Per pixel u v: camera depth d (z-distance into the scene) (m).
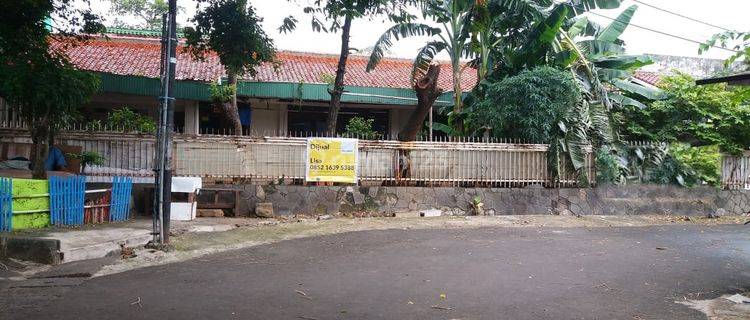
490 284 6.22
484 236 9.71
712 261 7.84
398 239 9.25
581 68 14.96
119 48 17.91
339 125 19.52
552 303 5.52
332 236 9.52
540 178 13.45
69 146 10.98
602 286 6.26
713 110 15.60
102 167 11.35
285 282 6.17
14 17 8.66
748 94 6.25
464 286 6.11
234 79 14.38
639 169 14.32
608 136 14.07
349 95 16.42
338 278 6.41
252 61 11.86
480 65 15.71
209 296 5.49
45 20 10.10
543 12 14.43
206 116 18.20
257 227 10.27
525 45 14.28
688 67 22.64
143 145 11.53
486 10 14.25
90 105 16.73
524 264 7.34
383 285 6.10
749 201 14.55
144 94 14.74
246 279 6.28
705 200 14.23
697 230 11.12
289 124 19.11
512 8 14.30
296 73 18.16
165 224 8.04
